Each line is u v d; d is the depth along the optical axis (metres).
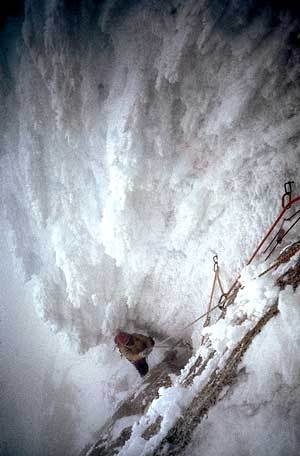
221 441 2.99
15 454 7.09
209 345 4.06
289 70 4.03
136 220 5.72
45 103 5.93
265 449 2.74
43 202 6.66
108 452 4.36
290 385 2.87
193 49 4.35
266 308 3.41
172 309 6.46
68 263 6.54
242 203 5.02
